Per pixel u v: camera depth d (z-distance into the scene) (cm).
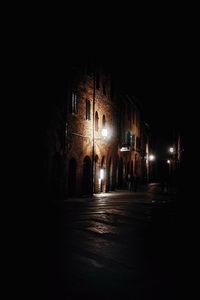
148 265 798
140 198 2778
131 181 3728
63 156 2362
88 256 866
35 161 2033
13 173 1877
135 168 5025
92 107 2947
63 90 2364
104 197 2758
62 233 1159
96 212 1767
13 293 596
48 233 1147
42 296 585
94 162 3102
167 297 595
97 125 3125
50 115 2197
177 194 3158
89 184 2892
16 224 1288
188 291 627
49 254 870
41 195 2070
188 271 754
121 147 4028
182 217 1625
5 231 1141
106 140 3394
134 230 1255
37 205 1938
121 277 705
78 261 817
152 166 7131
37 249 918
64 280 675
